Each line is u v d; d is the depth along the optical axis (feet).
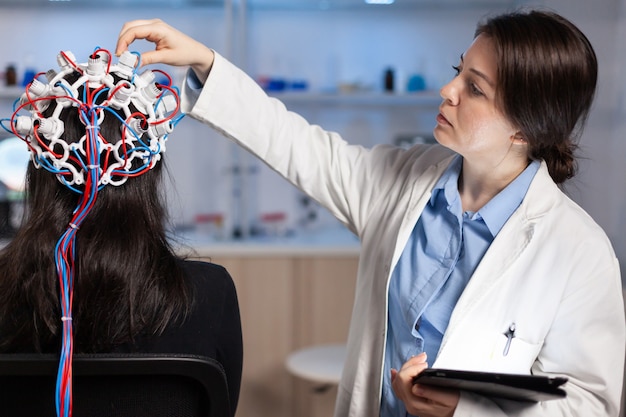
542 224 3.69
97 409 2.86
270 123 4.25
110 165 2.89
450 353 3.61
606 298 3.55
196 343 3.00
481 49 3.51
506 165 3.83
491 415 3.32
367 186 4.34
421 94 10.16
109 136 2.90
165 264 3.03
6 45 10.68
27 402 2.87
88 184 2.82
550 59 3.39
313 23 10.91
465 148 3.65
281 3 10.59
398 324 3.95
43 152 2.84
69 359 2.68
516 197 3.80
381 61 10.96
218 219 10.47
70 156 2.86
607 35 8.96
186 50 3.87
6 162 9.93
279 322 9.71
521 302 3.60
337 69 10.93
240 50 10.16
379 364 3.94
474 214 3.82
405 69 10.95
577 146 4.00
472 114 3.54
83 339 2.88
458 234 3.86
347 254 9.62
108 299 2.87
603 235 3.68
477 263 3.78
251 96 4.16
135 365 2.72
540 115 3.47
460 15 10.85
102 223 2.92
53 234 2.90
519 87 3.40
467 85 3.57
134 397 2.87
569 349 3.55
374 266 4.12
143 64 3.72
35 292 2.87
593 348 3.51
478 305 3.62
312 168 4.39
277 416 9.80
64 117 2.89
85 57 10.75
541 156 3.88
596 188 9.07
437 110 11.01
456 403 3.35
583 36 3.53
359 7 10.82
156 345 2.96
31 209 2.99
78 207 2.85
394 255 3.91
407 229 3.93
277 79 10.56
